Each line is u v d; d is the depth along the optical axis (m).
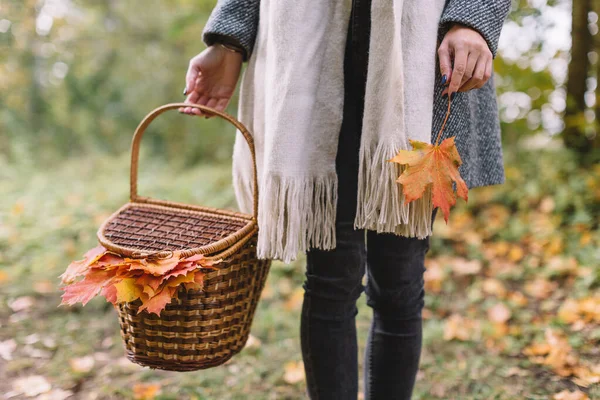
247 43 1.38
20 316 2.43
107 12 7.09
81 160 6.19
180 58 6.82
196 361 1.32
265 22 1.33
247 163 1.42
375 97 1.18
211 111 1.37
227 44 1.41
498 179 1.38
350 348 1.35
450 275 2.81
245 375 1.95
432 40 1.15
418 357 1.42
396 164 1.14
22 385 1.88
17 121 7.31
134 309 1.27
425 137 1.15
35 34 6.86
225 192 3.97
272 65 1.24
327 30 1.22
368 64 1.19
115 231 1.36
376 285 1.37
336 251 1.29
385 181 1.15
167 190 4.15
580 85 3.42
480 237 3.12
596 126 3.32
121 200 3.88
